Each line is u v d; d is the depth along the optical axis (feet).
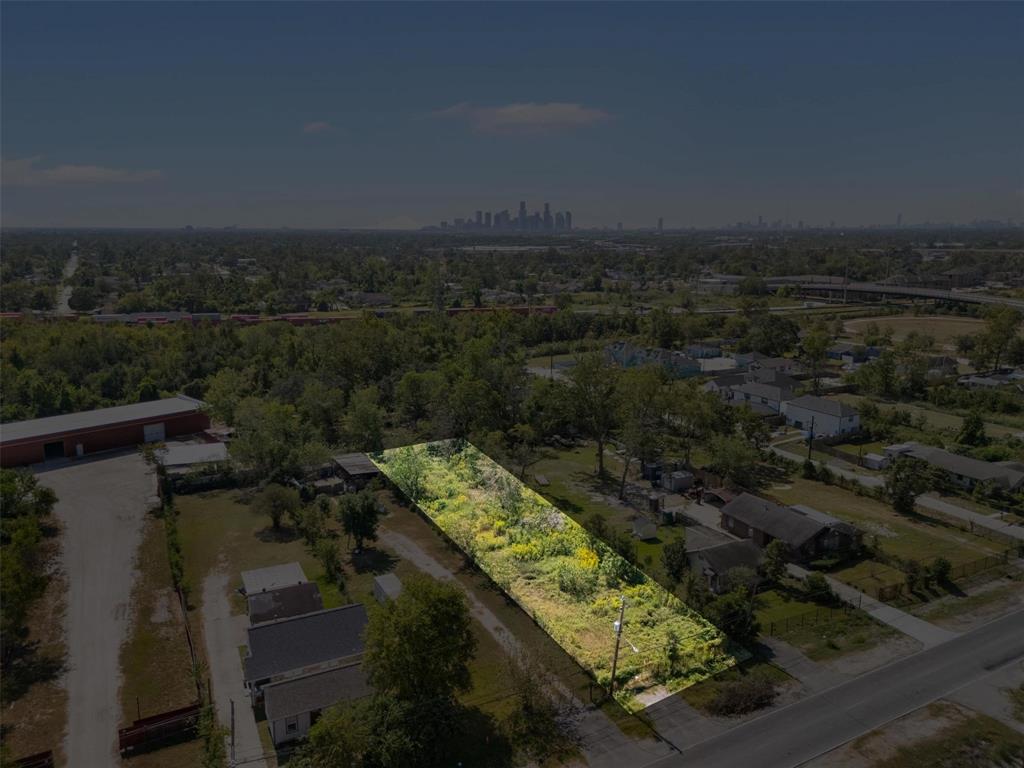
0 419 257.34
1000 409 271.69
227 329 366.63
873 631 127.75
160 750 99.30
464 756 97.71
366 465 207.72
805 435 248.93
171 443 234.38
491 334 375.04
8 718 105.19
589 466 222.89
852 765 95.81
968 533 168.25
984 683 113.09
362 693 104.12
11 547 138.62
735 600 126.21
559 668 117.19
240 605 137.59
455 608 102.17
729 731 102.68
